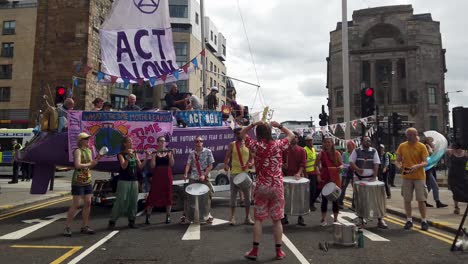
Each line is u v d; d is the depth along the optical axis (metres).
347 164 11.54
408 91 54.28
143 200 10.13
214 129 11.62
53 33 27.25
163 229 8.06
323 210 8.48
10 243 6.78
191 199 8.51
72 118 9.93
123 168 8.20
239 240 7.04
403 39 55.12
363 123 14.66
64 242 6.87
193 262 5.60
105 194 10.52
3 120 50.38
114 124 10.20
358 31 56.50
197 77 60.19
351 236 6.59
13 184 17.81
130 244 6.72
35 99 26.89
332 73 58.03
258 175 5.83
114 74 10.80
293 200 8.06
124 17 10.97
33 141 10.26
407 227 8.12
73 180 7.47
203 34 19.55
